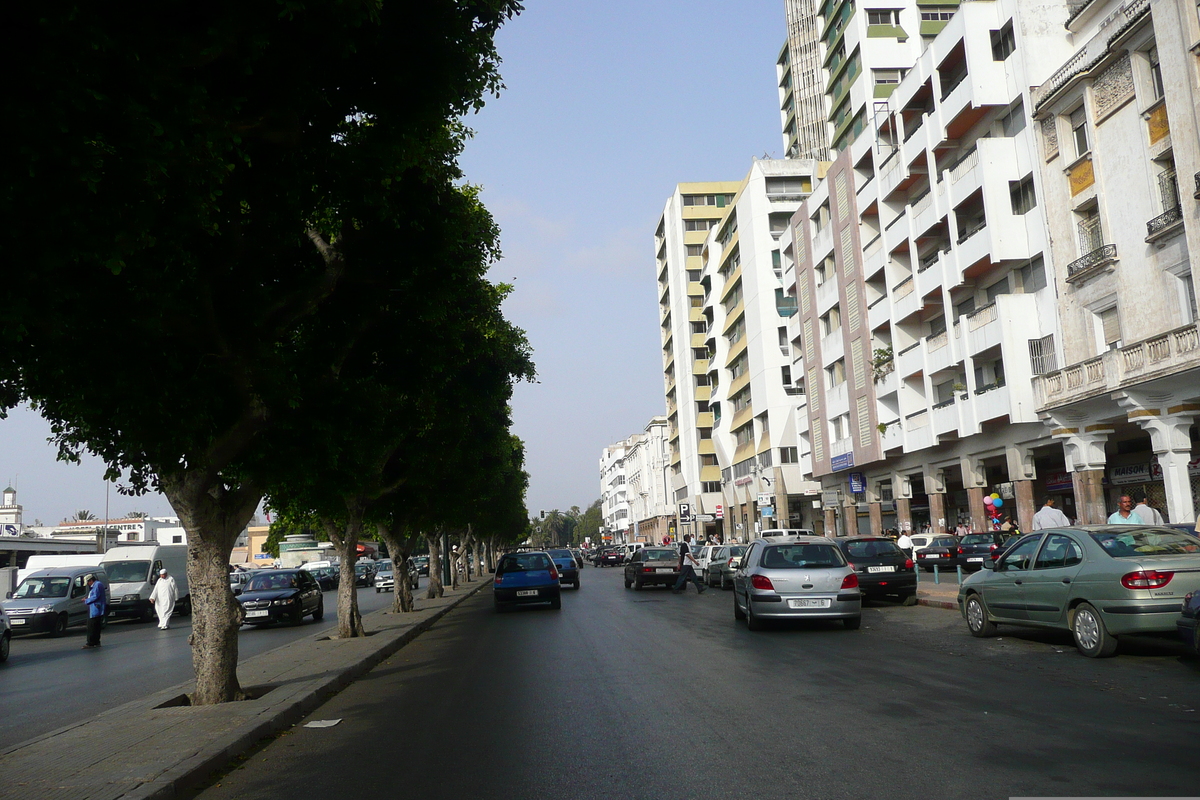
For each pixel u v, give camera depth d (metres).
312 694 10.52
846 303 44.69
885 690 9.25
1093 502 26.36
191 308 8.94
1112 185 25.20
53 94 5.35
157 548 36.38
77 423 9.59
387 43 8.34
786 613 15.74
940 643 13.30
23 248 5.73
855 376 43.78
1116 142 24.97
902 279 39.53
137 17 6.37
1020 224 29.75
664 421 126.88
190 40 6.79
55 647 24.45
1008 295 29.61
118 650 22.03
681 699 9.34
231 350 9.73
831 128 52.91
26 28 5.34
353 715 9.69
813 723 7.75
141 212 6.05
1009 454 31.31
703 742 7.23
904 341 38.88
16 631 27.59
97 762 7.30
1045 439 28.95
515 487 52.78
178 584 37.19
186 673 15.72
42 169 5.45
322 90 8.38
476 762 6.98
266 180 8.82
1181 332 21.31
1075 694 8.57
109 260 5.92
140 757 7.41
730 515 77.50
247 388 9.95
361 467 12.89
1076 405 25.80
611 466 180.12
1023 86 29.34
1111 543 11.37
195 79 7.22
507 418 27.77
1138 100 23.95
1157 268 23.59
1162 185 23.47
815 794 5.61
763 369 64.06
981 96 30.48
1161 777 5.59
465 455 24.83
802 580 15.80
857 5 48.00
